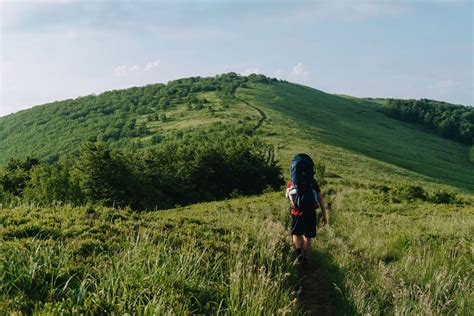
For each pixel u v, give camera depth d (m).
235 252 6.53
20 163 80.31
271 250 6.79
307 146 115.06
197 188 70.62
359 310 5.21
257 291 4.83
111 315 3.79
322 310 5.57
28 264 4.64
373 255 8.66
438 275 6.40
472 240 10.19
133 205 57.09
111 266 4.98
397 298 5.48
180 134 155.25
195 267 5.41
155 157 76.00
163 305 3.94
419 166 120.25
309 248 7.69
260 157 80.69
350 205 20.95
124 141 170.62
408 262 7.34
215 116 180.00
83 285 4.21
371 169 94.56
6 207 9.02
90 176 55.81
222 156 76.56
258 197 31.73
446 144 175.62
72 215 8.09
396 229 11.70
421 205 21.67
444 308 5.35
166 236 7.09
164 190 66.81
